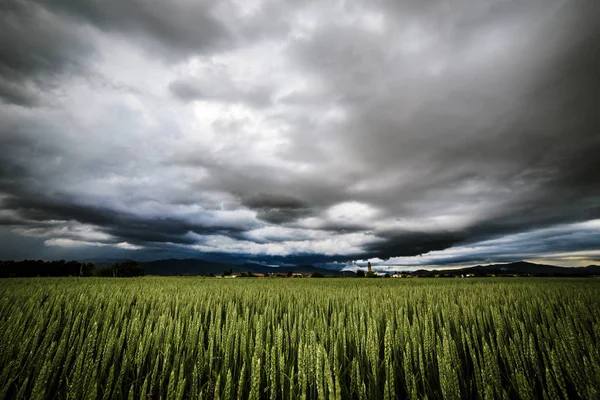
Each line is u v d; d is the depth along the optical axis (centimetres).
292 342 360
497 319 438
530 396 239
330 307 708
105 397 253
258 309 691
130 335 375
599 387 237
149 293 973
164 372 290
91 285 1405
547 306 671
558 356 296
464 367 350
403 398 298
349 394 273
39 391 238
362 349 329
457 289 1320
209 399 252
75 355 352
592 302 772
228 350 304
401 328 365
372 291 1088
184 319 505
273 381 251
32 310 552
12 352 341
